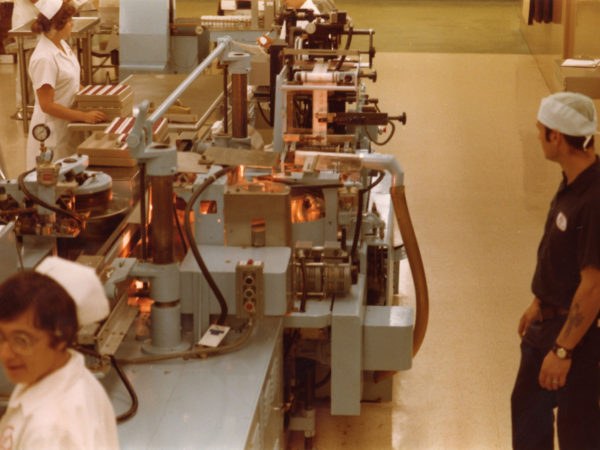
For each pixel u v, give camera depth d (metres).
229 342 2.86
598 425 2.81
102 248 2.93
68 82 4.72
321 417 3.60
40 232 3.05
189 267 2.87
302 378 3.35
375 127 5.14
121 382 2.61
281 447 3.11
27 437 1.47
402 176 3.29
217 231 3.09
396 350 3.13
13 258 2.46
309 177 3.36
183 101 5.05
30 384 1.53
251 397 2.53
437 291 4.83
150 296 2.77
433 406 3.73
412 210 6.04
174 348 2.79
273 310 2.86
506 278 5.03
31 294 1.46
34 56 4.61
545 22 9.98
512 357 4.15
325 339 3.26
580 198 2.66
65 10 4.66
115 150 3.66
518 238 5.61
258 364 2.72
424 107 8.69
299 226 3.39
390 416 3.64
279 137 3.88
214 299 2.86
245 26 7.62
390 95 9.09
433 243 5.49
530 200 6.30
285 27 5.31
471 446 3.46
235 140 3.98
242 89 3.94
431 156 7.23
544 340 2.89
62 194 3.15
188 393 2.55
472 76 9.98
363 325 3.12
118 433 2.35
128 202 3.45
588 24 7.96
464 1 15.75
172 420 2.41
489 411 3.71
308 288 3.10
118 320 2.65
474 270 5.12
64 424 1.48
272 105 4.93
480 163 7.08
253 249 3.03
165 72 7.14
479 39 12.27
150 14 7.11
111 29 8.17
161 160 2.66
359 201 3.39
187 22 7.43
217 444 2.30
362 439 3.47
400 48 11.51
